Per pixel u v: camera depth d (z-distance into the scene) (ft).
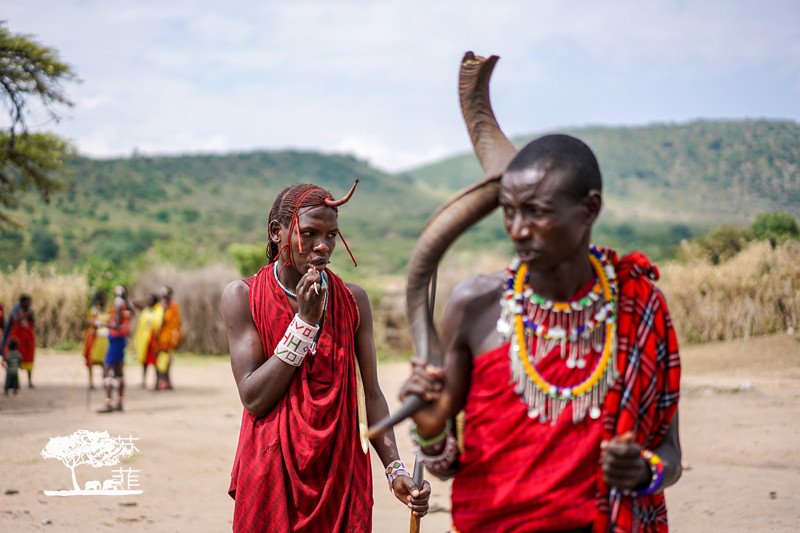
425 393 7.42
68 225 367.86
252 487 11.13
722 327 66.18
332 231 11.81
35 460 28.53
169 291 52.70
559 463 7.17
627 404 7.16
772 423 33.81
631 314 7.32
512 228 7.09
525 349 7.31
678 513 20.90
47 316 79.82
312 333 11.07
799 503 21.72
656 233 367.66
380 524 20.68
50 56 60.95
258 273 12.19
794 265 66.85
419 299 7.63
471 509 7.52
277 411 11.29
